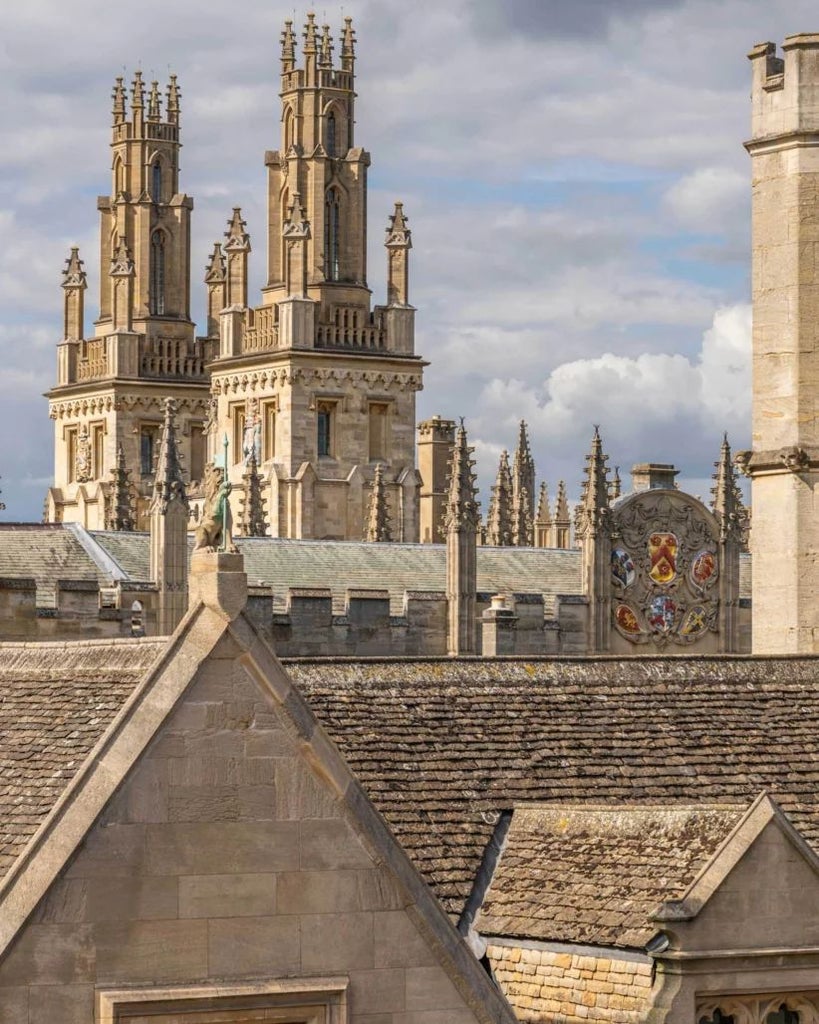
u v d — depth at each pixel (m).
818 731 36.78
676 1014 28.11
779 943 28.58
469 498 117.75
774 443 46.56
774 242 46.56
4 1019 25.55
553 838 31.91
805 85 46.12
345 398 195.75
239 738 26.45
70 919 25.81
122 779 25.98
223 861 26.36
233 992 26.25
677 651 124.00
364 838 26.86
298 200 196.12
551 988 29.84
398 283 199.50
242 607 26.50
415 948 27.05
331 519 194.62
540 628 119.75
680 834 30.70
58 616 103.00
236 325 199.38
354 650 112.50
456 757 33.94
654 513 124.00
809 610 46.19
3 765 29.25
